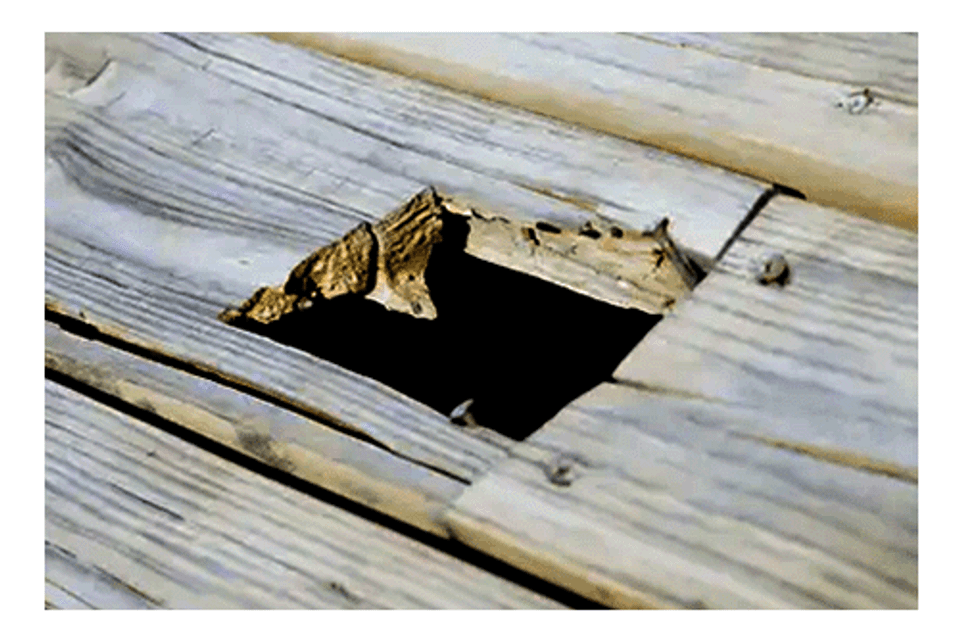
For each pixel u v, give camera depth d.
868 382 1.18
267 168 1.30
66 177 1.32
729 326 1.20
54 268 1.28
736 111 1.28
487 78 1.32
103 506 1.19
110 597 1.17
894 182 1.24
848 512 1.15
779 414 1.17
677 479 1.16
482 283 1.31
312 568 1.17
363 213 1.27
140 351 1.24
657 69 1.30
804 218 1.23
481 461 1.18
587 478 1.17
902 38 1.29
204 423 1.21
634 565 1.15
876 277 1.21
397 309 1.28
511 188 1.27
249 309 1.25
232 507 1.18
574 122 1.30
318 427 1.20
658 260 1.24
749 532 1.15
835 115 1.26
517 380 1.31
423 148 1.29
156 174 1.31
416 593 1.15
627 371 1.20
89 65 1.37
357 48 1.35
